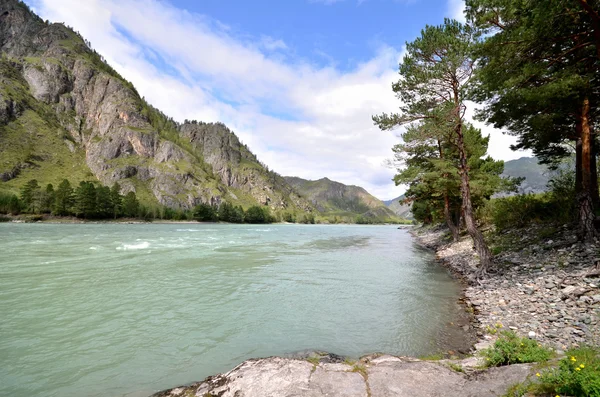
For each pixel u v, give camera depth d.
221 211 195.00
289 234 73.69
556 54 13.45
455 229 31.06
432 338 9.25
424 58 17.09
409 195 37.91
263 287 16.02
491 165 30.72
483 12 13.72
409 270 21.22
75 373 7.18
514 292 12.14
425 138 18.16
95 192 137.25
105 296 13.80
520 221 22.22
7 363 7.61
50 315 11.16
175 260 24.72
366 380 5.67
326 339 9.31
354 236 69.56
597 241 12.86
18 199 127.19
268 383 5.77
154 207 170.88
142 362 7.76
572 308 9.26
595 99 14.33
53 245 33.00
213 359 7.96
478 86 15.63
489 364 6.08
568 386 3.98
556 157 20.02
